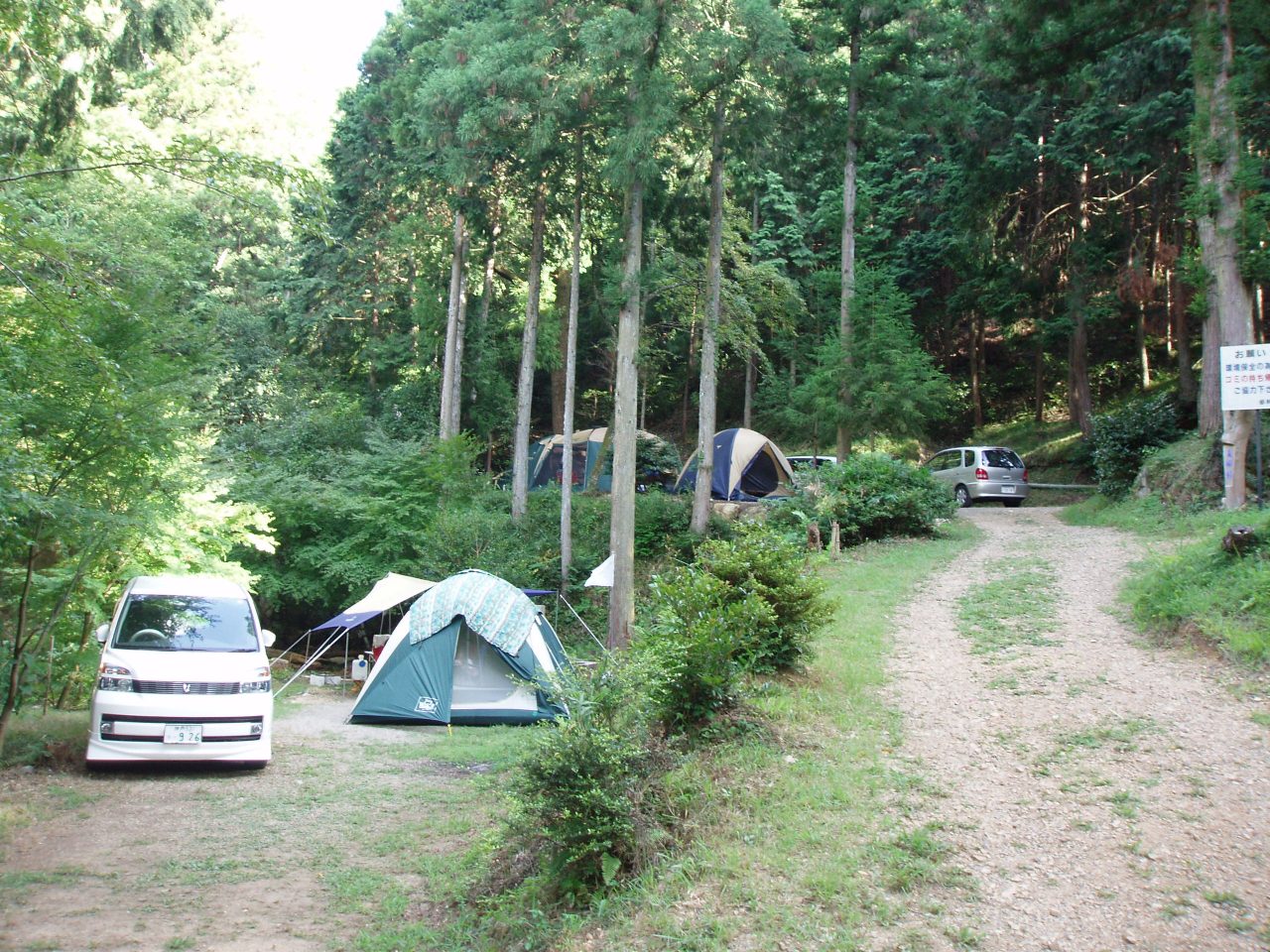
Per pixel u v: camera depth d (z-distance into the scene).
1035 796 6.25
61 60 14.16
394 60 29.83
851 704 8.45
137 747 9.24
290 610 24.17
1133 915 4.75
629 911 5.32
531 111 17.83
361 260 32.19
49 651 11.59
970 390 36.38
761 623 9.07
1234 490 15.88
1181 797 6.02
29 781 9.03
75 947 5.50
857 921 4.84
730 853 5.63
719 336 20.78
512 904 5.97
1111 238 28.47
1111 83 24.81
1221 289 17.33
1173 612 9.84
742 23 17.42
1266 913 4.65
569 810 5.89
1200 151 17.17
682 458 36.91
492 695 13.56
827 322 31.00
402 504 23.28
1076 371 29.94
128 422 9.40
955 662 9.78
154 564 14.10
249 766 10.09
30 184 8.47
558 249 26.97
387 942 5.71
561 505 24.47
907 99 22.16
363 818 8.24
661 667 7.37
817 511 19.28
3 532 8.92
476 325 30.05
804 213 34.78
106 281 10.16
